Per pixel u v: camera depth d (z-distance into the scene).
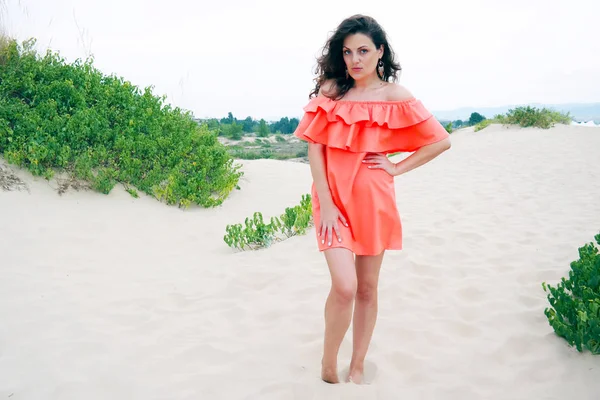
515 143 14.34
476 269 4.82
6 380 2.96
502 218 6.71
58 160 6.75
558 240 5.59
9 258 4.86
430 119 2.65
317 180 2.69
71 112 7.60
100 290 4.43
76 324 3.71
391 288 4.36
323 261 5.18
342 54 2.73
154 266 5.20
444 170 11.48
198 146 8.60
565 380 2.95
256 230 5.89
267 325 3.82
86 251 5.36
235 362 3.27
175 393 2.90
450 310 3.97
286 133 65.31
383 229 2.73
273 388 2.93
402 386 2.97
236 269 5.05
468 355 3.29
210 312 4.07
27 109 7.16
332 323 2.66
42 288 4.32
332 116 2.67
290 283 4.64
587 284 3.80
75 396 2.85
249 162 11.59
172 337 3.61
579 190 8.35
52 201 6.34
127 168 7.38
